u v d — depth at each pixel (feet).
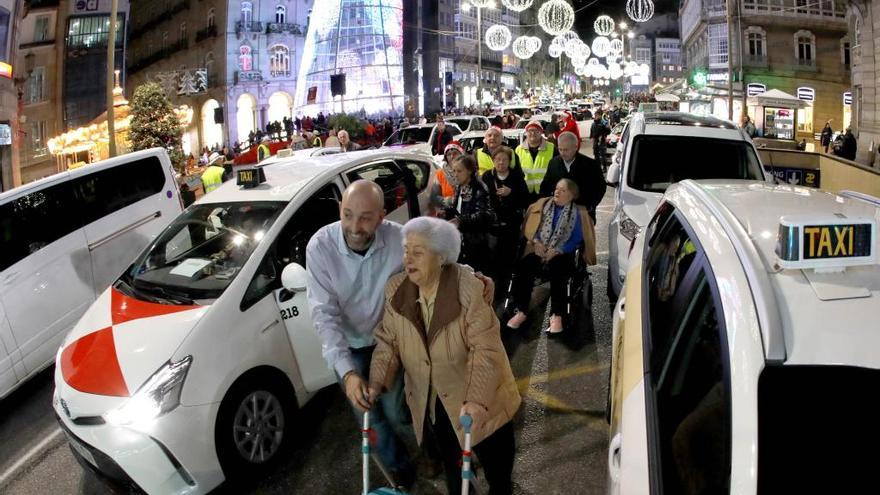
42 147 104.22
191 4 149.18
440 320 8.12
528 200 19.07
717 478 4.63
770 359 4.83
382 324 8.87
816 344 4.85
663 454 5.47
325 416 13.82
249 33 137.80
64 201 18.80
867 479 4.41
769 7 127.95
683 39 209.05
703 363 5.53
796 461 4.45
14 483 12.69
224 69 136.46
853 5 74.33
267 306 12.19
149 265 13.64
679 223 8.45
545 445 12.11
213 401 10.74
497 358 8.07
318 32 133.49
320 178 14.94
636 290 9.05
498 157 18.52
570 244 16.70
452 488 8.94
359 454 12.31
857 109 76.48
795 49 129.90
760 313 5.11
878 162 67.67
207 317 11.35
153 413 10.23
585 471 11.21
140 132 63.41
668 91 141.49
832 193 8.44
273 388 12.03
